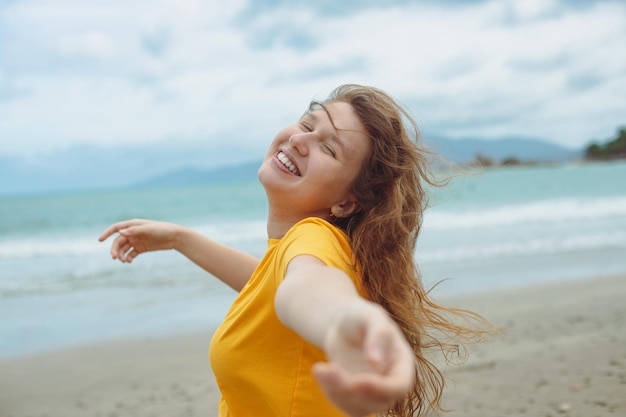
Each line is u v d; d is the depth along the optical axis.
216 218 29.38
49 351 7.16
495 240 16.22
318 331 1.10
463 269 11.86
